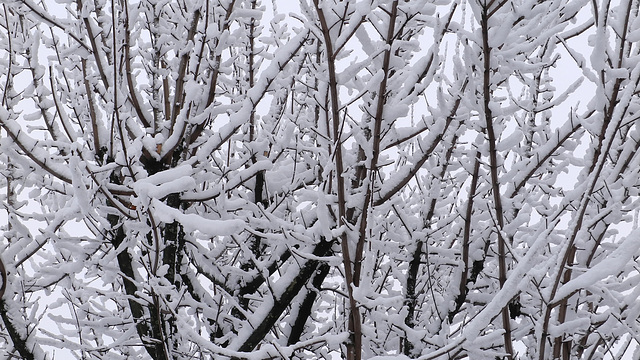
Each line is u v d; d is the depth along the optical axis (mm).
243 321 4133
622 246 2658
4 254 3775
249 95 3871
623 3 2707
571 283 2764
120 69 4043
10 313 3799
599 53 2580
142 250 4367
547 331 2994
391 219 4801
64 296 4484
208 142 3963
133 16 4188
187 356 4145
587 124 2912
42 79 4301
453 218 4664
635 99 3518
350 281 3145
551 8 3062
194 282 4613
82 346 4148
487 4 2834
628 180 3434
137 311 4168
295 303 4453
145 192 2926
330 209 3533
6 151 3615
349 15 3174
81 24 4117
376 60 3293
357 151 3943
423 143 3740
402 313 3809
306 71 5117
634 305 3289
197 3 4203
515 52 3148
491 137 3139
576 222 2740
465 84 3588
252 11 4219
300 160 5227
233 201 3971
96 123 3961
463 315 4953
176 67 4309
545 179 4641
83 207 3195
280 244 4238
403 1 3324
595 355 4172
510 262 4750
